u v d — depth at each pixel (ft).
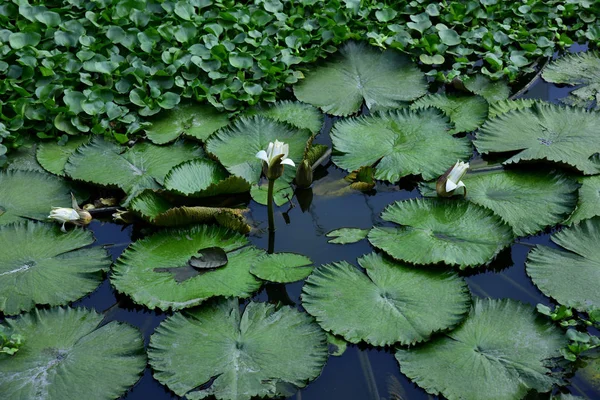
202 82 14.19
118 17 15.15
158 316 9.76
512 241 10.48
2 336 8.93
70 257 10.48
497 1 17.03
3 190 11.66
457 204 11.18
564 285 9.93
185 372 8.64
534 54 15.74
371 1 16.85
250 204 11.88
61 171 12.26
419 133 12.91
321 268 10.05
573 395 8.39
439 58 15.42
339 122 13.17
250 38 15.15
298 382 8.55
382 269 10.11
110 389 8.52
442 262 10.09
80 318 9.48
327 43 15.57
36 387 8.42
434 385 8.49
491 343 8.98
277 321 9.32
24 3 15.08
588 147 12.44
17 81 13.51
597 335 9.31
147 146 12.78
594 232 10.61
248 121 12.95
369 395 8.57
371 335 9.11
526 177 11.93
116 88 13.66
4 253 10.43
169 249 10.49
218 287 9.80
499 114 13.33
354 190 12.19
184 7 15.43
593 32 16.52
